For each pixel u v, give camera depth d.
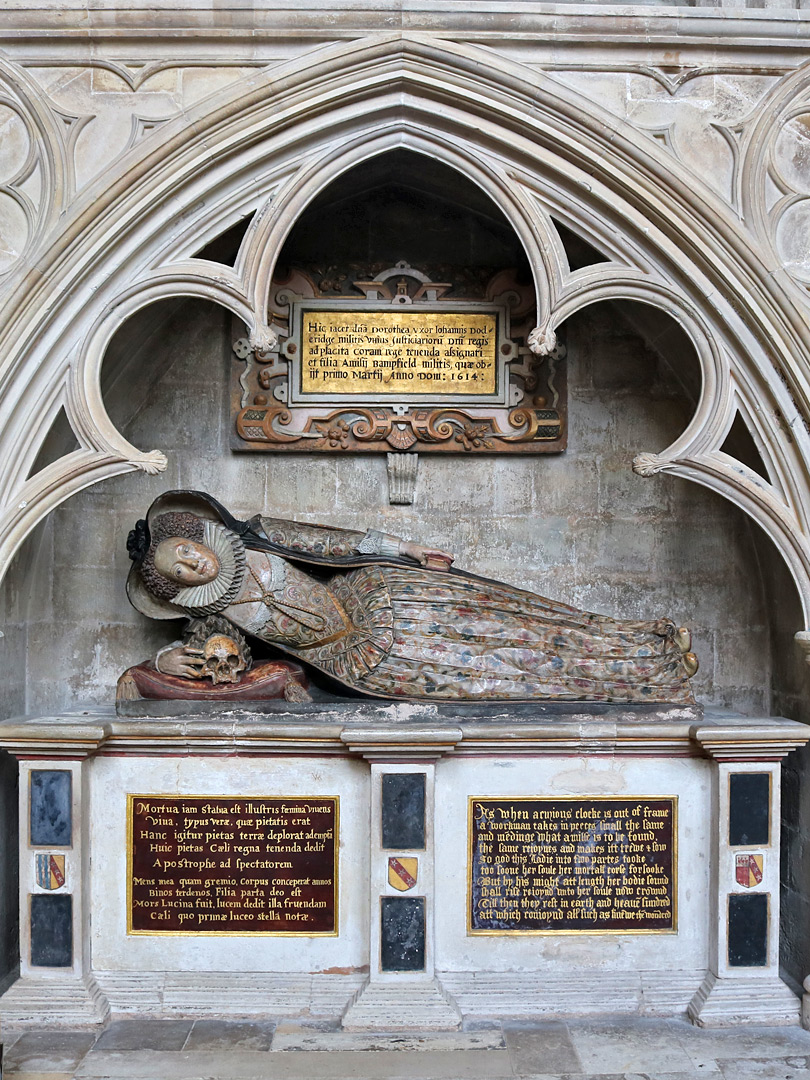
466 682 3.53
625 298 3.52
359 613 3.64
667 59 3.42
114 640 4.24
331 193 4.09
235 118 3.34
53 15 3.30
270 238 3.45
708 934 3.53
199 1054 3.16
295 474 4.32
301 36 3.34
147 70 3.36
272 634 3.65
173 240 3.45
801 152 3.46
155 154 3.32
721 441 3.52
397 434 4.24
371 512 4.34
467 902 3.49
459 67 3.36
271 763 3.50
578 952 3.51
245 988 3.46
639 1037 3.29
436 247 4.32
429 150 3.52
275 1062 3.11
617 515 4.36
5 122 3.36
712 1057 3.16
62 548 4.23
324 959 3.48
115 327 3.45
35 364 3.37
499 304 4.27
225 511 3.82
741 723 3.52
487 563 4.34
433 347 4.27
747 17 3.36
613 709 3.53
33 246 3.32
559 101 3.37
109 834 3.50
